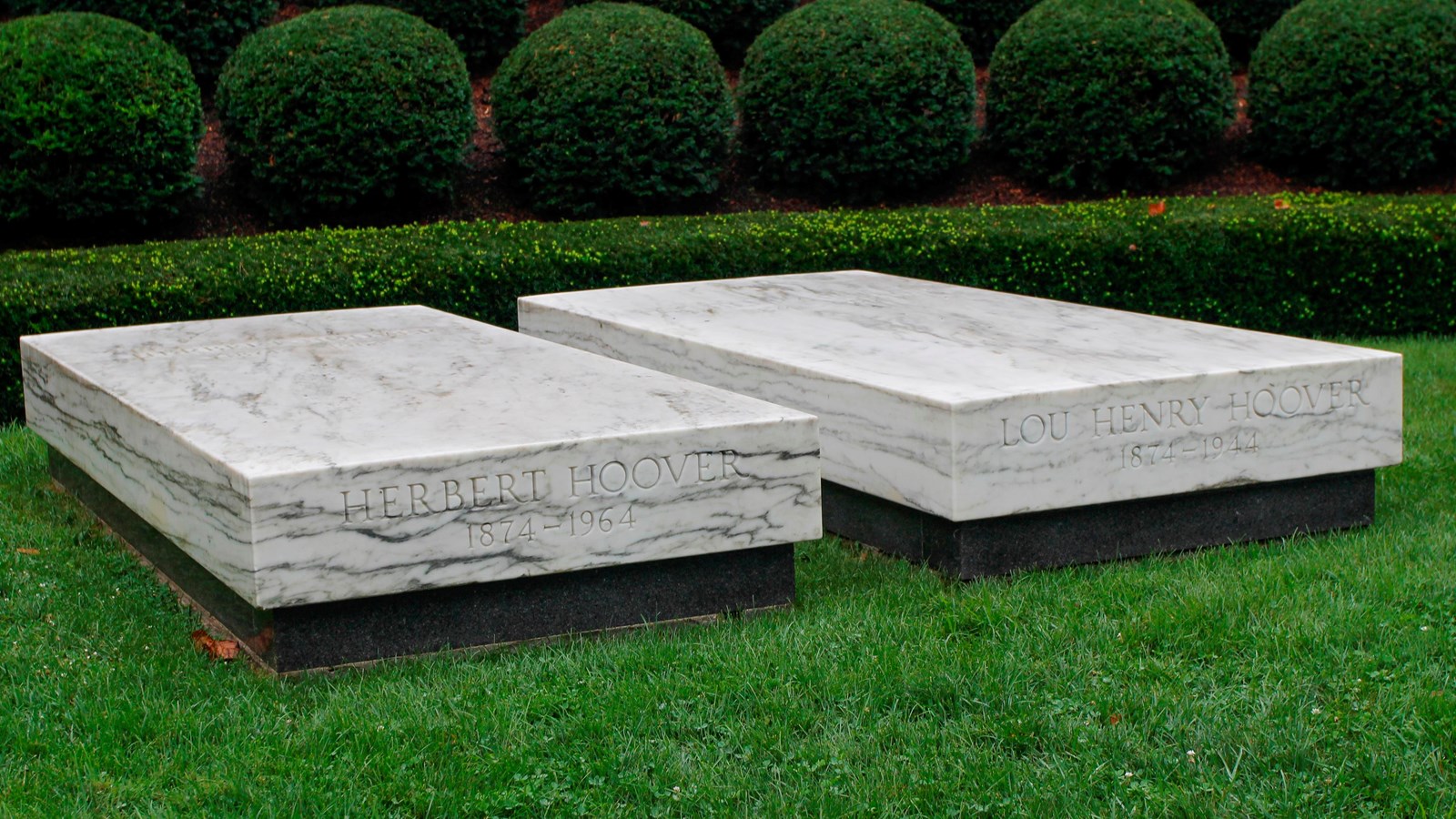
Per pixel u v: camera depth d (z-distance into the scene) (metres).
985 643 4.41
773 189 12.97
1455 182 12.85
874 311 7.26
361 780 3.60
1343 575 4.93
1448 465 6.60
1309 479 5.69
